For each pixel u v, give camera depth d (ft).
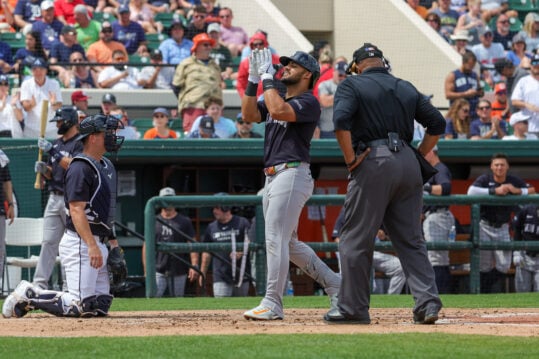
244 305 111.96
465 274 149.69
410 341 63.46
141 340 65.21
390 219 77.10
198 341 64.08
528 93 173.37
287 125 79.66
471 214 140.87
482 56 207.72
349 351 58.59
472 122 173.68
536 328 73.97
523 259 146.20
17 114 156.04
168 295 142.82
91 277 87.81
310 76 80.33
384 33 208.23
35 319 86.48
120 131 155.02
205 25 191.21
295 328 74.08
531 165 175.83
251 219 155.53
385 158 74.90
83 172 86.84
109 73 175.83
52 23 178.91
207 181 166.91
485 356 56.85
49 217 117.08
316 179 168.96
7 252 148.87
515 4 230.68
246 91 81.76
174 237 142.00
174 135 161.48
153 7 201.36
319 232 163.32
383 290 146.20
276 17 201.16
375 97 75.56
